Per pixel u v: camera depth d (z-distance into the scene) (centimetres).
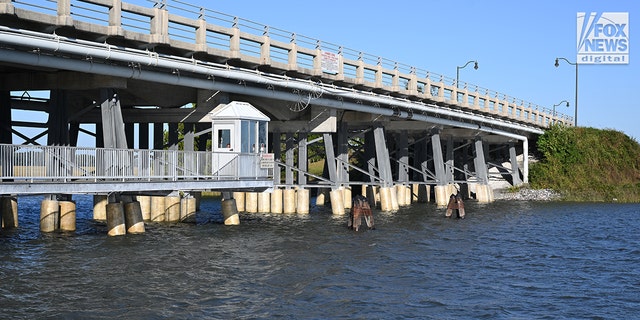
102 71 2889
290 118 4703
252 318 1884
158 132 4419
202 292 2139
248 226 3866
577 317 2008
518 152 8494
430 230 4016
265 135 3822
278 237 3409
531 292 2333
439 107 5650
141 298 2030
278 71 3969
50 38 2617
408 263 2814
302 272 2522
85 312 1859
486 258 3033
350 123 5556
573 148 8006
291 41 3991
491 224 4522
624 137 8594
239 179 3453
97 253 2705
